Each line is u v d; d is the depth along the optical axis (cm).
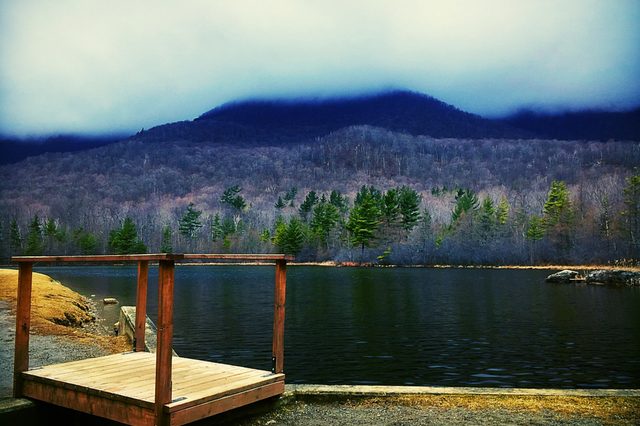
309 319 2320
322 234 12419
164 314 527
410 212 12169
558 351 1568
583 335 1880
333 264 10694
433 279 5719
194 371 678
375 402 688
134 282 5269
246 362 1396
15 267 9569
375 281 5381
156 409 519
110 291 4012
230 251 13775
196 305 2930
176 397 550
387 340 1764
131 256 559
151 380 617
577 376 1253
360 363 1395
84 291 4009
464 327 2080
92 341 1312
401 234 11512
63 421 651
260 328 2025
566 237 9800
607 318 2369
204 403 555
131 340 1368
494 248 9931
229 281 5503
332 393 704
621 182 12788
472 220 11012
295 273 7262
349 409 664
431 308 2781
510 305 2938
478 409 655
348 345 1667
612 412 639
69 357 1064
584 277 5094
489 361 1424
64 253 14250
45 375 642
